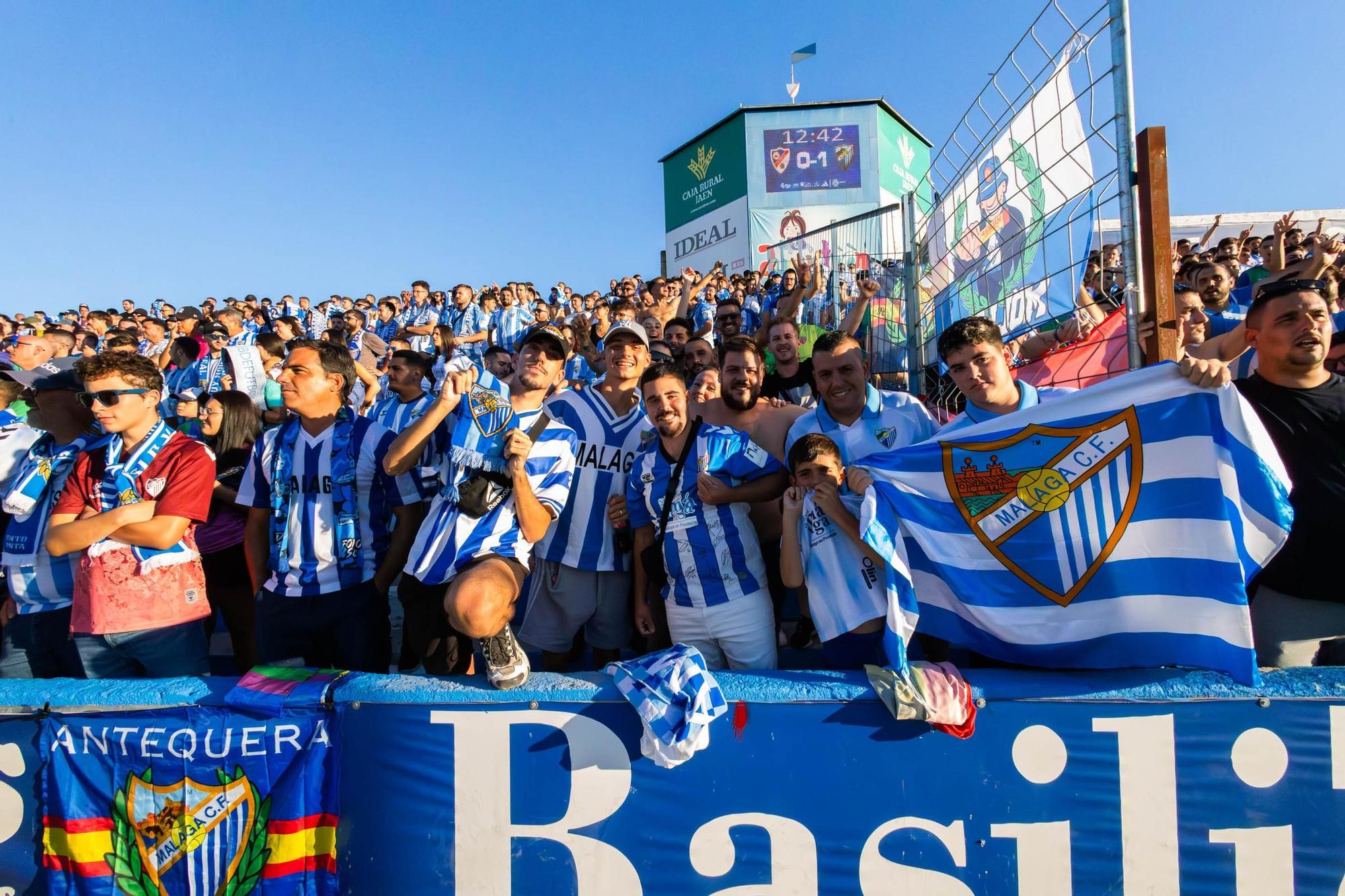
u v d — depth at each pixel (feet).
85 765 7.65
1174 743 7.05
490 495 8.37
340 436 9.66
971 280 13.56
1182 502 7.29
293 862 7.49
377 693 7.50
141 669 9.48
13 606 10.34
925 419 10.21
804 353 17.72
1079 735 7.12
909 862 7.16
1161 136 8.31
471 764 7.35
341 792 7.53
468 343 31.73
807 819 7.22
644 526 10.28
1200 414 7.29
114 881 7.59
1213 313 15.98
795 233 63.31
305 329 45.24
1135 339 8.54
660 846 7.27
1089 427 7.66
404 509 9.80
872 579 8.41
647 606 10.61
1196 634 7.14
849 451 10.13
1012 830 7.11
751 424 11.62
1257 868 6.94
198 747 7.53
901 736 7.20
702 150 68.18
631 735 7.29
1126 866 7.04
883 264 18.08
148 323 29.60
